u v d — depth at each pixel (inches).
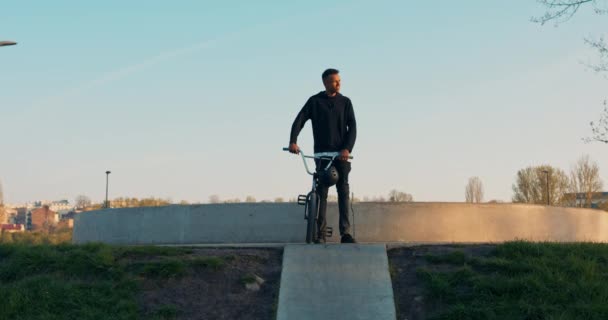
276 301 288.4
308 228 331.6
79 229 514.6
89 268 317.7
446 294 286.2
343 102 346.6
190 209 438.0
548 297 279.6
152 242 446.9
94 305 284.5
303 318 274.4
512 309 271.3
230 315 281.0
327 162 339.6
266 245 353.4
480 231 429.1
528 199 2116.1
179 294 296.2
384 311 278.7
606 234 507.2
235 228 428.8
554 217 455.5
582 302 274.8
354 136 341.4
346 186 343.9
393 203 422.6
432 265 318.3
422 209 423.5
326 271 305.3
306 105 348.5
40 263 326.0
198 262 315.6
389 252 334.6
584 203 2094.0
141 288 300.0
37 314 278.8
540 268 303.1
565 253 329.7
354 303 283.7
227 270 314.2
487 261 314.2
